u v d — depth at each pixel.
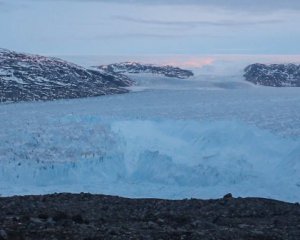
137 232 10.87
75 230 10.80
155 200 15.43
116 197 15.88
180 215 13.49
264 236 10.94
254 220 13.01
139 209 14.24
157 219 13.04
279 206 14.70
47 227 11.04
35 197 15.48
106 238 10.29
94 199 15.44
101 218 13.06
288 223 12.61
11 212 13.33
